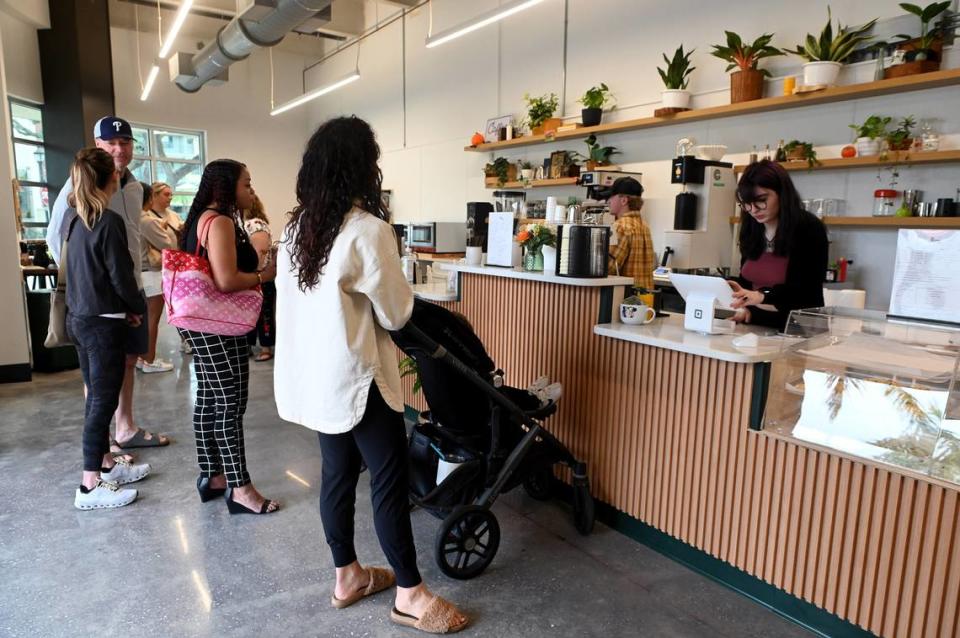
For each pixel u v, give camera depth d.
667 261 4.34
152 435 3.39
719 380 2.08
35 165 7.29
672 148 5.11
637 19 5.33
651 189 5.32
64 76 7.25
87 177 2.47
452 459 2.28
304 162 1.68
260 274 2.49
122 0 8.66
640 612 2.00
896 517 1.70
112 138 2.94
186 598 2.02
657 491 2.35
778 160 4.18
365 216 1.65
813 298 2.41
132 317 2.67
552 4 6.13
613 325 2.49
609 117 5.65
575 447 2.68
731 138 4.70
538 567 2.26
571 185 5.93
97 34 7.42
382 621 1.93
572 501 2.70
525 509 2.72
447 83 7.71
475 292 3.24
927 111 3.68
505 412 2.28
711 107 4.57
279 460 3.22
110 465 2.96
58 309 2.67
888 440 1.71
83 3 7.25
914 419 1.66
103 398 2.61
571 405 2.68
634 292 2.70
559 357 2.72
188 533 2.45
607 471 2.54
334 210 1.62
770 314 2.43
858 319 1.84
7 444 3.39
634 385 2.39
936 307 1.81
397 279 1.66
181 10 5.46
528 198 6.52
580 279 2.44
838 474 1.81
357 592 2.01
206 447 2.66
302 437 3.57
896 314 1.90
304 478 3.00
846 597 1.83
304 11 5.89
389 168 9.09
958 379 1.58
